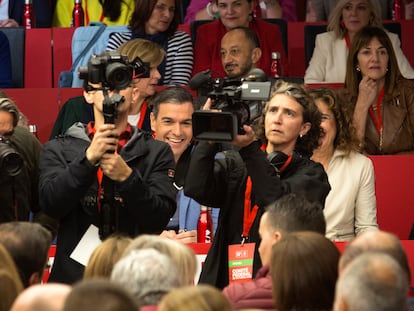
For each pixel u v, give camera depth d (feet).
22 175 37.22
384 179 48.34
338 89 52.85
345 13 59.16
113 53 34.19
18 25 65.92
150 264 25.05
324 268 26.13
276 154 35.63
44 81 60.70
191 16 65.92
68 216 35.14
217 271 34.91
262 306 28.60
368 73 51.70
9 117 36.60
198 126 33.22
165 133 44.96
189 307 21.70
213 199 35.35
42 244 29.76
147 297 24.75
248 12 59.11
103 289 21.02
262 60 58.80
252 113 34.78
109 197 34.63
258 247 34.50
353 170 44.04
